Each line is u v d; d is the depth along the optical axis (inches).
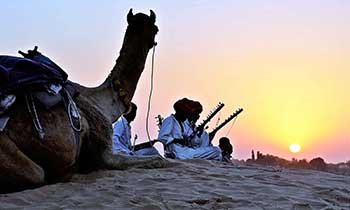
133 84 294.7
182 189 216.8
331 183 256.5
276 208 185.6
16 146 198.8
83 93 267.9
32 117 204.2
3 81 198.8
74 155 225.5
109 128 265.0
